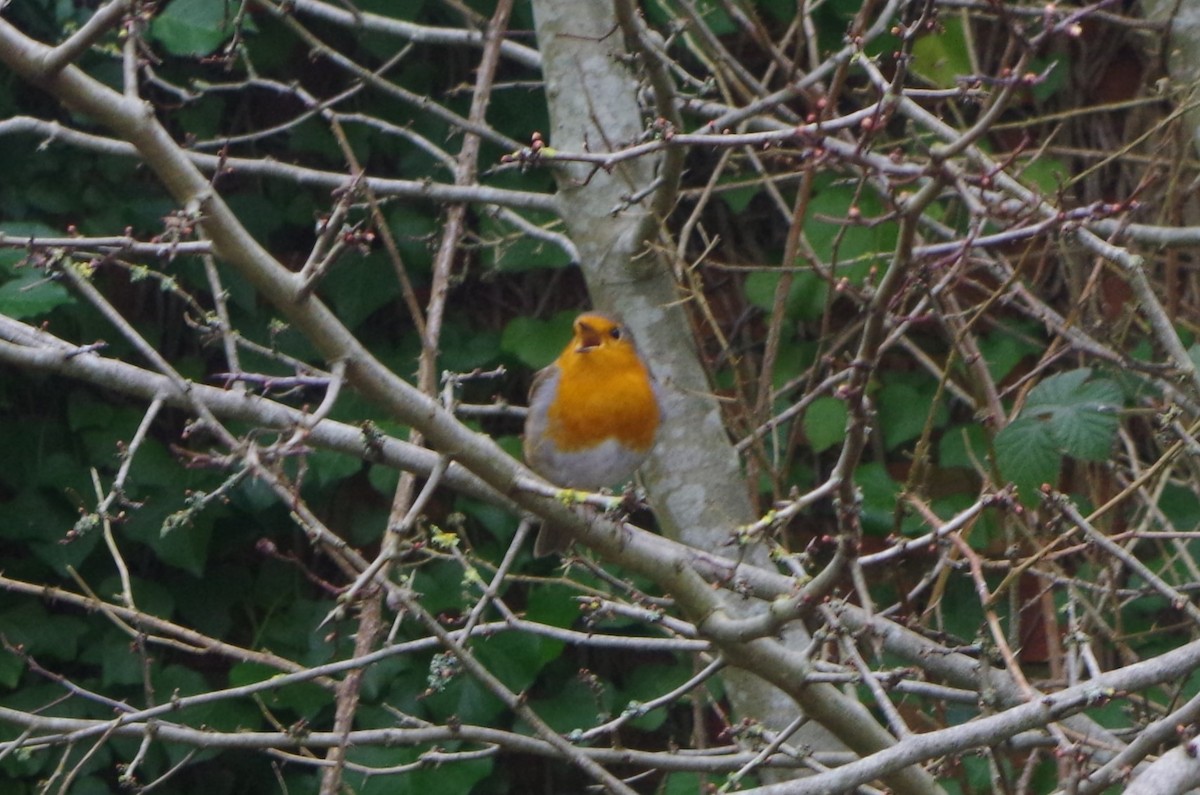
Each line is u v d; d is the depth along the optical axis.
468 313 11.05
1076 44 10.47
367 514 10.60
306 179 9.10
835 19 10.48
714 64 9.68
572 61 9.00
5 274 9.14
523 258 10.54
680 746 10.69
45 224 10.41
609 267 8.83
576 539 5.98
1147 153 10.19
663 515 8.70
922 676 7.46
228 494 10.14
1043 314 8.08
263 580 10.60
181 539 10.05
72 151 10.42
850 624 7.25
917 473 8.21
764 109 7.62
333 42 11.18
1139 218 10.17
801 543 10.43
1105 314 9.23
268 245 11.09
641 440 8.22
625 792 6.52
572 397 8.10
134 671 9.98
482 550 10.35
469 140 9.51
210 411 6.04
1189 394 7.64
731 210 10.83
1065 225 6.20
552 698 10.40
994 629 6.09
